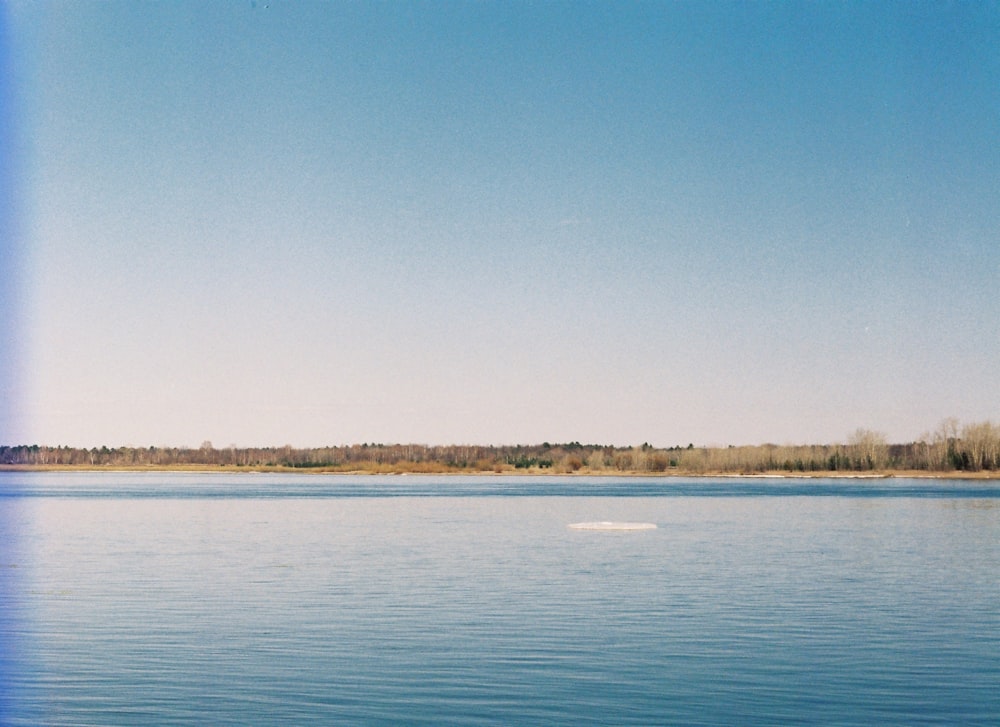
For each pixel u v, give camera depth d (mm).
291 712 30094
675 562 69250
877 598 51375
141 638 40469
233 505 152625
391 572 63031
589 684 33031
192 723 29047
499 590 54375
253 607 48312
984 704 30797
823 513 128250
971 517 119562
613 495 188250
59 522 114188
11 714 29891
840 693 31969
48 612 46812
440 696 31672
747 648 38531
